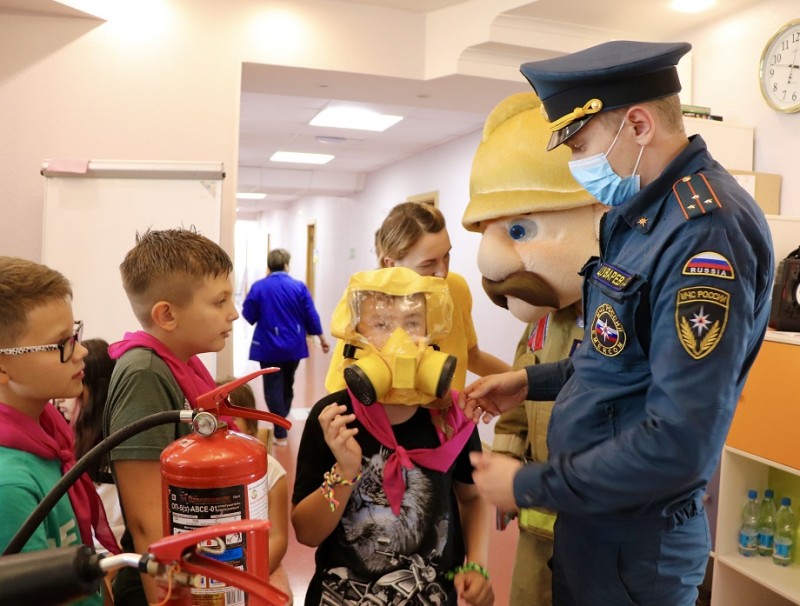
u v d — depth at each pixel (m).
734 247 0.96
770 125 2.80
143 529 0.98
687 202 1.01
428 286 1.19
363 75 3.45
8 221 3.02
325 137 6.42
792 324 2.20
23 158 3.02
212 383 1.23
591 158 1.12
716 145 2.79
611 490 0.95
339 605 1.15
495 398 1.40
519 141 1.89
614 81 1.08
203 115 3.20
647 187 1.07
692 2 2.87
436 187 6.66
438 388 1.09
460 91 3.74
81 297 2.87
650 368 1.04
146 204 2.90
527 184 1.84
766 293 1.05
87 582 0.53
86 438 1.62
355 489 1.17
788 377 2.05
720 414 0.92
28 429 0.92
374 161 7.86
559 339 1.92
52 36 3.02
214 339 1.10
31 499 0.85
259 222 18.56
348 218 9.96
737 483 2.32
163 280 1.05
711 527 2.52
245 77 3.52
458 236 6.00
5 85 2.98
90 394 1.62
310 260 12.46
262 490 0.77
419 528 1.17
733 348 0.93
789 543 2.25
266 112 5.39
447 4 3.36
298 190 9.62
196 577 0.55
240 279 20.83
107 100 3.09
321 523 1.12
